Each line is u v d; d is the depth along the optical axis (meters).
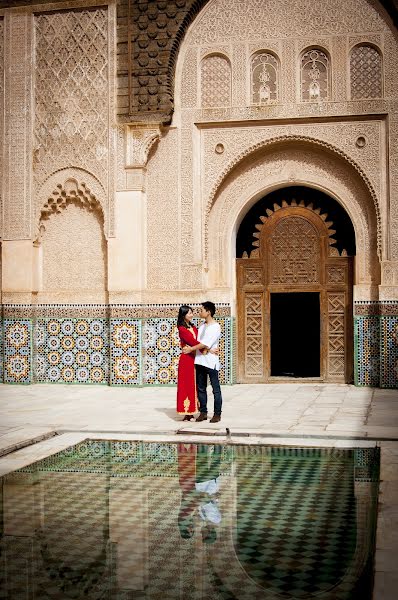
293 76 7.33
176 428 4.77
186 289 7.45
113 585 2.19
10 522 2.82
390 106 7.12
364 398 6.34
